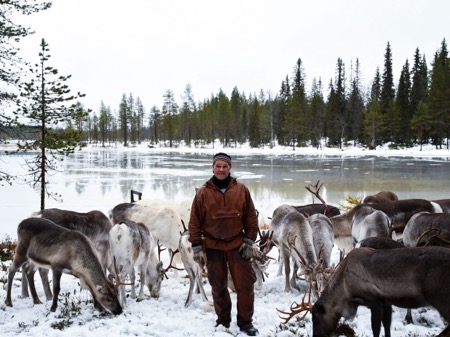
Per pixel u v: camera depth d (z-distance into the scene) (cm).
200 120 8944
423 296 423
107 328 548
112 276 675
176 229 895
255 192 2309
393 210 920
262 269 759
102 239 775
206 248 512
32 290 657
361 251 486
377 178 2873
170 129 8712
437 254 420
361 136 6625
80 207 1917
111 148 8575
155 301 695
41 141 1388
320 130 7106
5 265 904
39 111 1387
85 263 598
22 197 2183
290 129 6706
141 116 10506
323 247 723
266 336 507
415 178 2861
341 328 528
